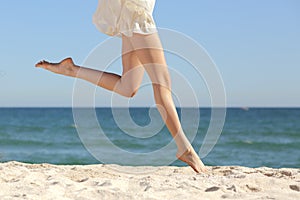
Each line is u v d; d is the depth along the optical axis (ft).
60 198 9.85
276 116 169.17
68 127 101.50
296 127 105.09
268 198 9.98
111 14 13.10
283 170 14.88
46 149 59.98
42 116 168.96
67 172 14.23
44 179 12.48
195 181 11.93
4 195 10.16
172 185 11.39
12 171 13.78
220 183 11.80
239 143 68.08
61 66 13.25
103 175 13.80
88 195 10.13
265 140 73.05
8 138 75.25
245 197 10.13
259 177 12.51
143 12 12.63
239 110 256.32
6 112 226.99
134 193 10.28
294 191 10.92
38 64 13.60
